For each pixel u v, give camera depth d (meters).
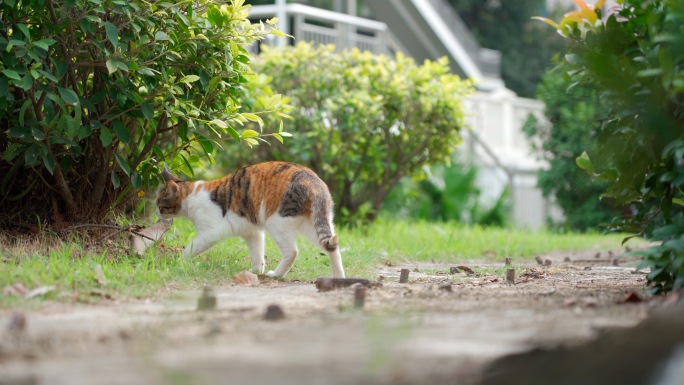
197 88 11.27
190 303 7.69
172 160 12.11
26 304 7.31
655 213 8.60
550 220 28.59
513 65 47.78
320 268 11.59
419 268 13.30
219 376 4.60
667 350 4.62
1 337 5.78
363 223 18.98
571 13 8.89
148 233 11.50
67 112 10.67
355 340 5.54
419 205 26.50
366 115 18.06
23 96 11.05
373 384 4.45
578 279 11.04
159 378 4.58
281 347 5.32
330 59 18.70
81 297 7.73
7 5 10.20
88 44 10.63
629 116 8.06
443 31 36.75
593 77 7.96
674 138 7.50
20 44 9.60
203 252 11.34
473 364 4.84
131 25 10.55
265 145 18.42
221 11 10.99
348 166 18.56
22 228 11.30
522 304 7.26
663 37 7.05
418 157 19.33
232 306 7.36
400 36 37.56
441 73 19.06
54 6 10.47
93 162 11.52
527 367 4.72
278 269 10.54
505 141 33.56
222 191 11.10
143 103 10.57
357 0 41.88
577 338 5.34
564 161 26.59
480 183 30.94
